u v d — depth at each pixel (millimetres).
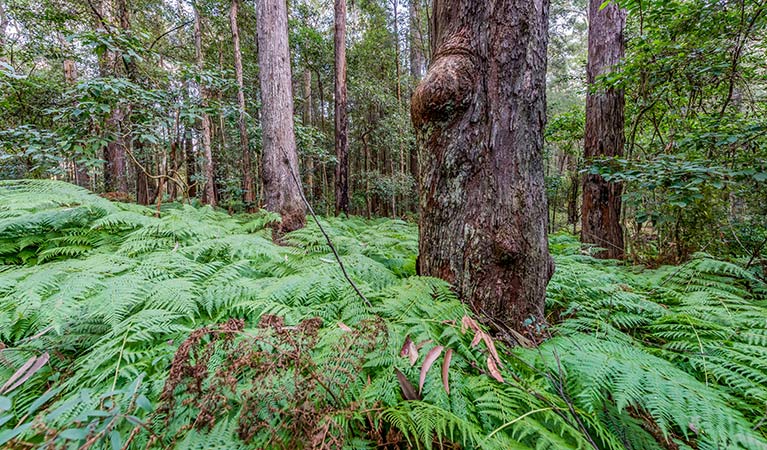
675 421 943
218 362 1214
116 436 743
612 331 1661
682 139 3496
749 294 2236
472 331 1341
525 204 1691
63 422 902
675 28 3572
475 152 1705
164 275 1855
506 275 1688
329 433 881
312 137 8125
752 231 3246
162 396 934
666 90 3885
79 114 3771
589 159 3789
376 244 3475
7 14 6652
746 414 1112
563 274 2479
